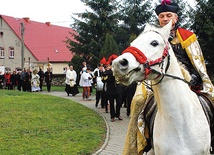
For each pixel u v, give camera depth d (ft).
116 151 24.88
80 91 82.84
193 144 11.24
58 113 40.57
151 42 10.21
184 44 13.20
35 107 44.86
